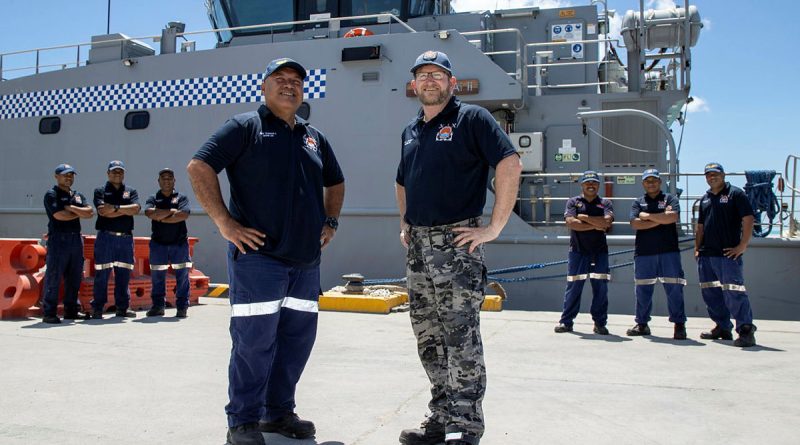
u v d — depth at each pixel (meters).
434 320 2.98
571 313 6.50
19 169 10.95
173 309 8.39
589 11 10.64
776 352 5.46
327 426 3.24
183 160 9.76
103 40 10.73
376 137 8.84
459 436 2.61
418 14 10.41
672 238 6.34
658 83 10.45
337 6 10.30
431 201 2.82
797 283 7.51
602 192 8.70
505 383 4.20
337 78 9.03
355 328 6.60
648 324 7.17
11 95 11.15
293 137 3.09
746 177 7.76
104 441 2.96
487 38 10.40
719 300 6.18
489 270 8.34
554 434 3.10
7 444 2.91
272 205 2.96
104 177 10.27
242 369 2.89
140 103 10.09
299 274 3.14
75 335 6.07
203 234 9.71
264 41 10.52
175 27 10.41
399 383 4.17
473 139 2.79
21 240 7.32
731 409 3.58
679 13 8.79
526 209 9.01
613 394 3.91
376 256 8.83
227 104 9.52
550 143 8.96
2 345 5.48
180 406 3.56
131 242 7.47
